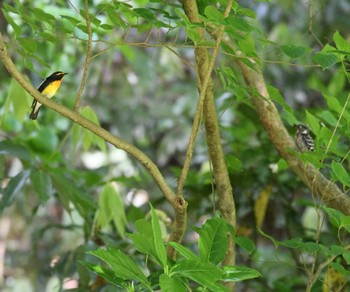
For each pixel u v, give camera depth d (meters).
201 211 11.06
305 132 8.03
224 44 7.08
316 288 9.03
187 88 18.91
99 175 10.80
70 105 15.30
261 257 12.82
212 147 7.23
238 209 10.70
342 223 6.66
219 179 7.32
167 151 18.83
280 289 9.91
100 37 9.80
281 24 16.58
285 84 17.19
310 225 15.12
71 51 14.52
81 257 9.53
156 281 5.96
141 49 18.09
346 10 16.34
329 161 9.66
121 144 6.32
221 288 5.31
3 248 17.50
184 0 6.87
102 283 9.59
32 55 7.29
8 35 11.77
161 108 18.62
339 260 8.48
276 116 8.02
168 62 18.09
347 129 7.66
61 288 9.84
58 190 9.77
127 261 5.46
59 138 14.85
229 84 7.61
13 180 9.60
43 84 8.23
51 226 11.23
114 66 18.06
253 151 10.65
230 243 7.33
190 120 19.02
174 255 6.62
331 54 6.73
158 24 6.76
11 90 9.01
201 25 6.19
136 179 9.88
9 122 13.03
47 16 6.90
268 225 11.14
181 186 6.47
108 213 9.79
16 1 6.99
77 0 11.69
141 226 6.32
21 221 17.22
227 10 6.32
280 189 10.80
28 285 16.86
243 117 11.60
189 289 5.70
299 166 7.89
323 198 7.50
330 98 7.25
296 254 11.67
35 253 12.04
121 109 18.19
